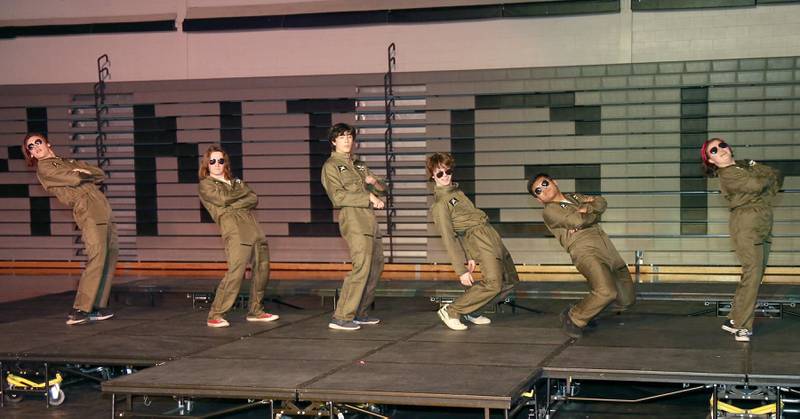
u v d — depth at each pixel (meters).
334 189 7.60
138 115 11.97
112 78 12.09
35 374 7.17
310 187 11.52
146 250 12.04
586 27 10.75
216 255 11.82
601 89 10.63
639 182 10.62
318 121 11.48
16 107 12.27
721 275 10.37
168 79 11.93
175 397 6.55
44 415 6.58
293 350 6.79
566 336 7.10
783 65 10.19
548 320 7.99
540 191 7.31
